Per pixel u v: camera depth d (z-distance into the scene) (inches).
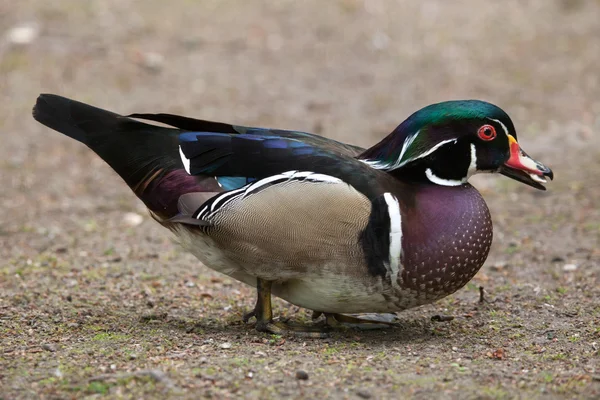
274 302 435.5
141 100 746.2
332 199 345.4
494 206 596.7
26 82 768.3
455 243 353.1
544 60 859.4
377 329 392.5
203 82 789.9
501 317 409.4
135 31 880.9
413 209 352.2
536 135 708.0
